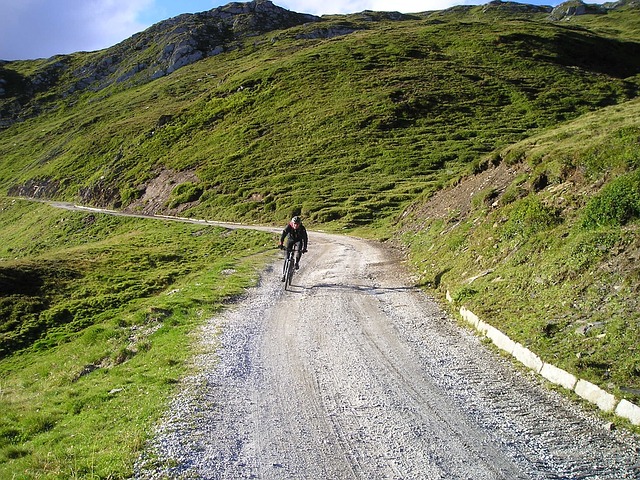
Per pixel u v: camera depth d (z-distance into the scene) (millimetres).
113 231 68938
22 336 26078
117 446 7285
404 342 11352
